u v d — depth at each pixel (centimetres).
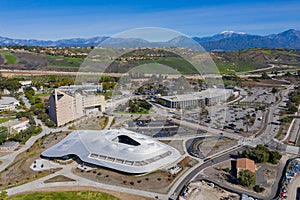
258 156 6166
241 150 6806
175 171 5434
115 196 4653
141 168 4872
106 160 5244
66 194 4716
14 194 4762
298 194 4866
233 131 8238
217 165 5875
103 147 5397
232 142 7306
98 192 4762
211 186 5031
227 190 4938
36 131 8175
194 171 5534
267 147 7119
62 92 8450
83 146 5819
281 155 6456
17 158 6438
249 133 8131
